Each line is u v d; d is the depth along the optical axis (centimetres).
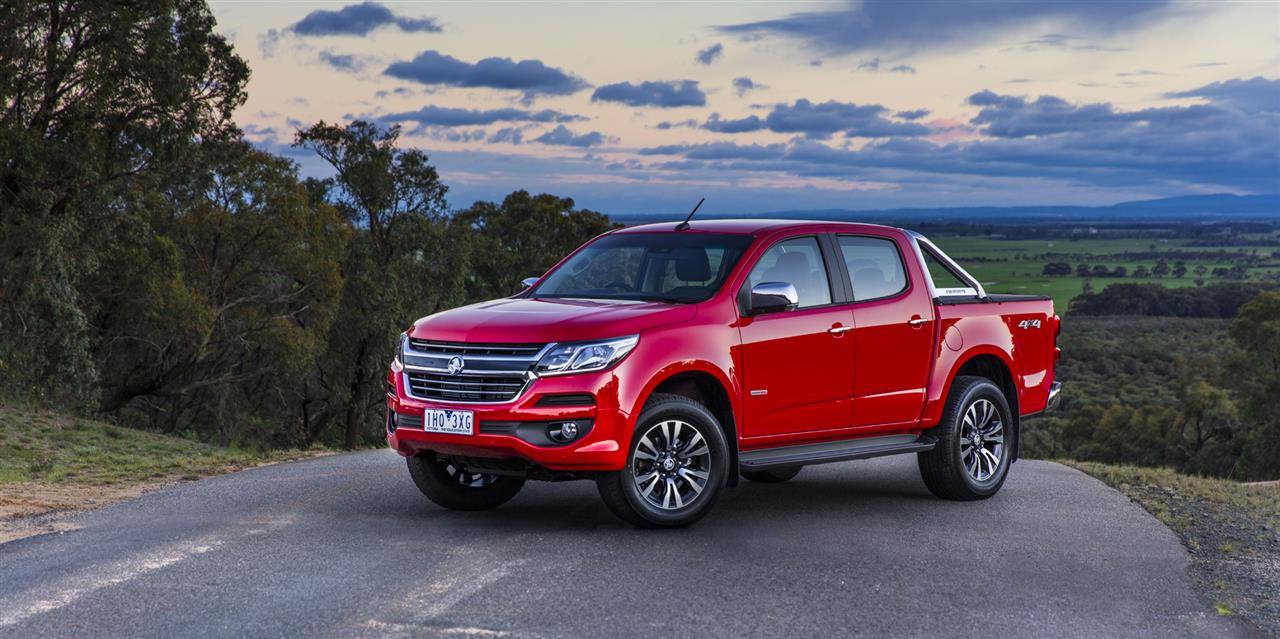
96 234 3519
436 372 712
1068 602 581
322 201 5084
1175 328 18538
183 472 1114
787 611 542
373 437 5641
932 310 877
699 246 801
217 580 583
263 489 912
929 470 886
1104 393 11481
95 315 4353
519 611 529
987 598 581
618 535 709
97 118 3225
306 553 648
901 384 848
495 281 6631
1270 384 7525
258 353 4950
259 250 4478
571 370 679
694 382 755
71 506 842
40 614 520
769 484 978
